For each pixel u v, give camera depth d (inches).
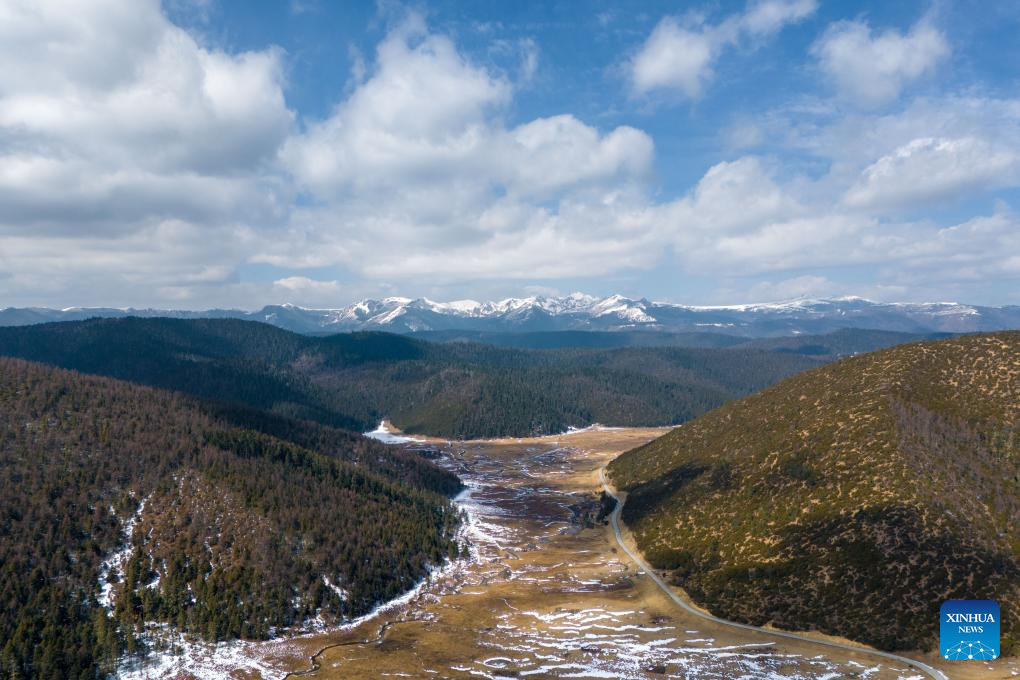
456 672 4955.7
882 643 4933.6
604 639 5526.6
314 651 5413.4
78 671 4906.5
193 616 5669.3
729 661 4931.1
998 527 5782.5
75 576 5861.2
